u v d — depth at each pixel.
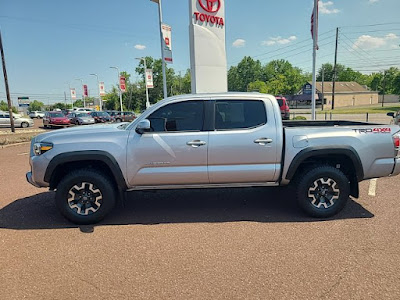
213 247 3.40
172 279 2.79
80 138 4.03
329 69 96.44
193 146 4.03
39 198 5.39
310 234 3.68
